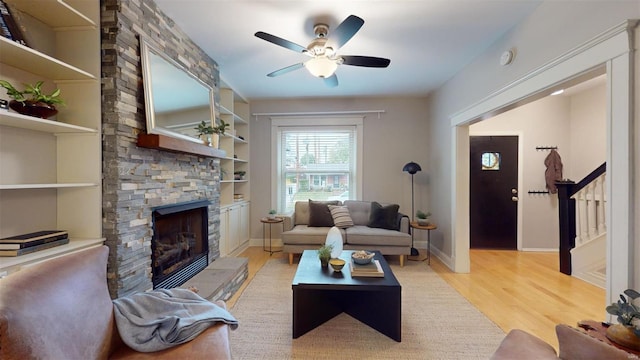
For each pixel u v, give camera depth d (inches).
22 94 58.9
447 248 149.3
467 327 85.1
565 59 72.9
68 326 39.1
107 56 71.3
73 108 71.3
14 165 62.9
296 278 82.9
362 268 86.3
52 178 70.9
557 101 173.5
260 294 108.6
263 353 72.3
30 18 66.2
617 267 58.9
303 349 74.1
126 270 73.6
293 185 191.9
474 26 95.5
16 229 63.5
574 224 130.6
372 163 186.7
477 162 178.5
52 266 42.4
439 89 163.0
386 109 185.6
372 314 84.9
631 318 50.1
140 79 79.7
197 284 96.5
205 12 88.6
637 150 56.1
